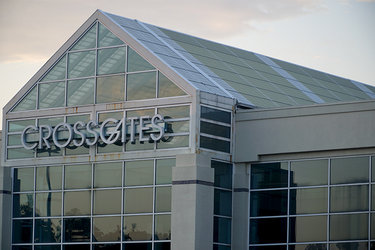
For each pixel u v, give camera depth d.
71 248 49.16
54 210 50.22
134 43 49.03
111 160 48.47
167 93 47.28
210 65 53.62
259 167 47.31
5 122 52.78
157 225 46.44
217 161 46.81
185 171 45.00
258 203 47.03
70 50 51.50
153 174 46.97
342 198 44.34
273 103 52.31
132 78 48.75
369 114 43.94
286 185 46.16
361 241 43.41
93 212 48.75
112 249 47.72
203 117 46.34
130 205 47.56
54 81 51.66
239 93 50.72
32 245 50.66
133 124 47.81
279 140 46.44
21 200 51.59
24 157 51.78
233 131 47.88
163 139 46.91
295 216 45.62
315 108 45.56
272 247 46.12
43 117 51.53
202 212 44.72
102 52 50.22
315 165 45.47
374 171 43.59
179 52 52.66
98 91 49.88
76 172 49.78
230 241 47.22
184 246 44.44
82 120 50.06
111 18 50.56
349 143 44.25
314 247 44.75
